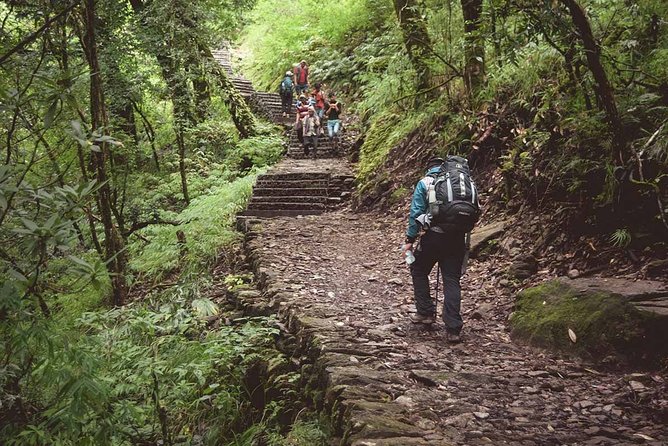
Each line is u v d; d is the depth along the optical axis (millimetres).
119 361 4391
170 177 12773
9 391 3262
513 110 8617
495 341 5055
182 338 5133
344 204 11836
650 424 3340
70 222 2535
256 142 15172
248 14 24031
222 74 16484
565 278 5242
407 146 11531
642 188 5523
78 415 2945
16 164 3090
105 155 6816
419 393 3756
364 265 7781
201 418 5016
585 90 6168
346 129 16562
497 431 3230
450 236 5008
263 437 4445
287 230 9703
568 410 3572
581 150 6379
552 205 6742
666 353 4078
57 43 6352
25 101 2982
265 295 6648
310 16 23484
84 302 7449
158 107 14461
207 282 8422
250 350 5477
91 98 6410
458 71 9945
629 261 5348
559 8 5227
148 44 10812
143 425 4355
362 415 3221
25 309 2861
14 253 2971
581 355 4441
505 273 6375
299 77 19609
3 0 6355
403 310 5918
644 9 6414
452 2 10977
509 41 5586
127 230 10586
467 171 5184
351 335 4891
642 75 6047
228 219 11039
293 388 4676
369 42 18141
